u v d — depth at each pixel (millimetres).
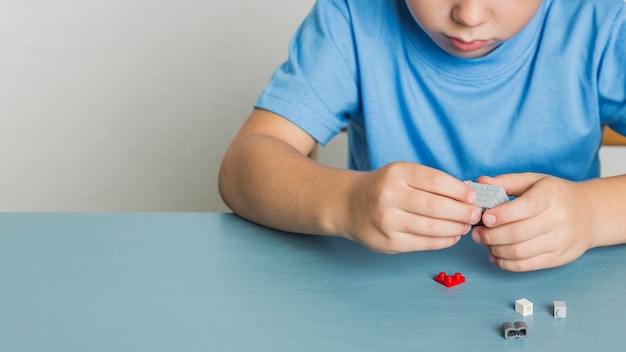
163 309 784
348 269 859
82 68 2012
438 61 1131
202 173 2084
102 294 809
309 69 1130
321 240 926
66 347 730
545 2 1136
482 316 773
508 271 856
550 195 846
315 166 951
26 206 2086
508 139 1146
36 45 1994
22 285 825
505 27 942
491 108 1139
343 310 782
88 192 2084
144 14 1986
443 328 754
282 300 799
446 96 1142
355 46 1160
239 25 1994
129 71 2018
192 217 993
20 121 2037
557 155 1146
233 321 765
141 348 728
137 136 2055
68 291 814
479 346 730
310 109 1111
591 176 1204
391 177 846
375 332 748
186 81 2025
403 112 1171
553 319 768
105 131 2049
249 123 1114
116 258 881
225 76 2027
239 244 917
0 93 2018
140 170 2076
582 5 1135
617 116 1124
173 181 2088
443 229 838
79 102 2029
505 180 881
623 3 1130
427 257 886
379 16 1156
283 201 936
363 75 1157
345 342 735
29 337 743
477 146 1145
